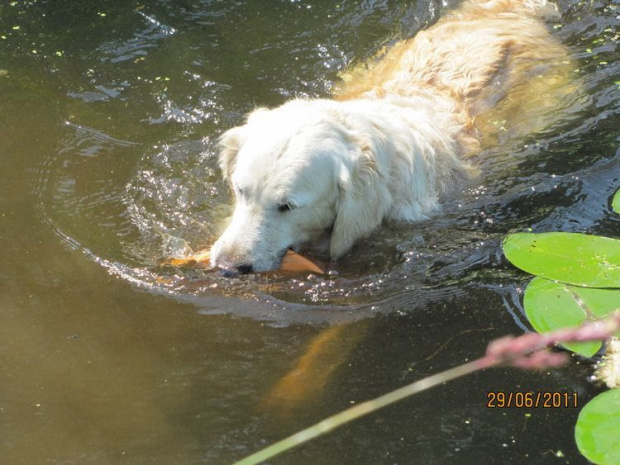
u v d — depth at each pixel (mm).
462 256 3025
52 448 2734
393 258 3031
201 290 2961
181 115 3338
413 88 3328
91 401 2795
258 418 2768
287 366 2842
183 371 2836
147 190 3160
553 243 2961
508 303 2930
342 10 3613
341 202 3000
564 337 2830
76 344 2877
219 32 3561
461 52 3400
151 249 3037
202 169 3209
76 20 3590
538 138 3250
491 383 2805
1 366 2844
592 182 3146
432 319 2914
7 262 3006
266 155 2957
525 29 3490
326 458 2717
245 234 2973
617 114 3293
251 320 2918
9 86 3398
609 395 2744
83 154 3234
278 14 3609
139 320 2916
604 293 2877
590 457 2686
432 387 2805
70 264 3006
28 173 3188
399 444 2730
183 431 2752
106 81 3424
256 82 3422
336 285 2979
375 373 2828
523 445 2723
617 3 3600
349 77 3428
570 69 3406
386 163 3051
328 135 2986
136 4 3643
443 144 3178
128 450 2729
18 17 3596
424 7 3615
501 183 3164
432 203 3119
